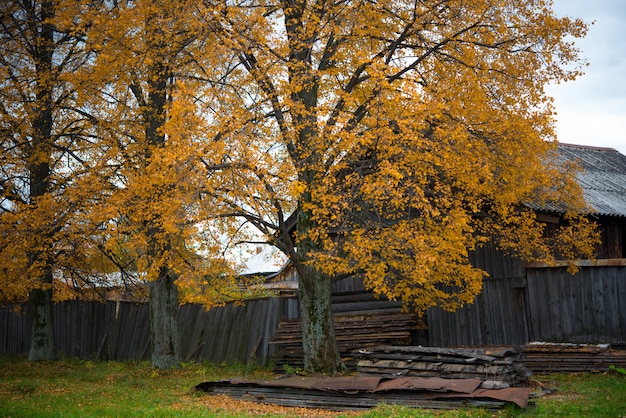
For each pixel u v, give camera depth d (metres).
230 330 22.17
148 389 15.80
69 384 16.95
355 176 14.85
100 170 16.33
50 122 20.17
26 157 18.17
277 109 15.63
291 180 14.00
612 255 20.17
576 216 17.52
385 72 14.02
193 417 11.40
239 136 13.52
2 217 15.73
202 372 19.20
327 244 14.41
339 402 12.73
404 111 13.62
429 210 14.27
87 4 16.38
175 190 13.66
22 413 11.48
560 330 17.45
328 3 15.64
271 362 20.77
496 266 18.86
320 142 14.55
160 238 14.59
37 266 17.55
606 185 22.27
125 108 16.80
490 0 15.51
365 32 15.40
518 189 15.47
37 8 20.02
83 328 25.81
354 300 21.66
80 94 16.09
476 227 17.03
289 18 17.02
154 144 17.47
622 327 16.38
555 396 12.93
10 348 27.70
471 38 15.88
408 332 19.34
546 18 15.55
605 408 11.16
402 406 11.86
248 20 14.72
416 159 14.22
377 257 15.23
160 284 19.94
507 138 15.43
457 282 15.54
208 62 15.21
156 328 19.97
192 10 14.85
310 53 16.27
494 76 16.08
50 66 18.78
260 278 26.89
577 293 17.22
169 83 18.05
